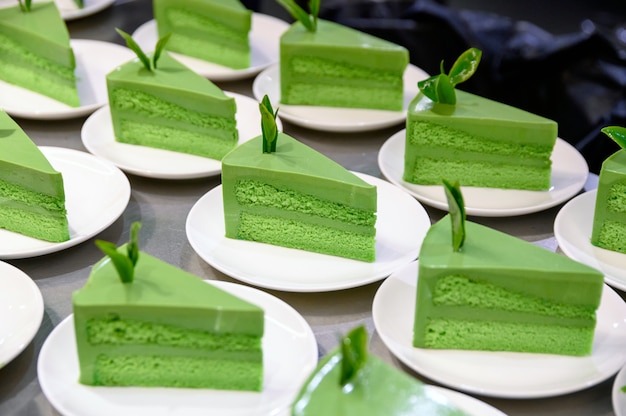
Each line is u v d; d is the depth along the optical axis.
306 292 0.87
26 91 1.12
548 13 1.78
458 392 0.77
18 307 0.81
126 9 1.30
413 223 0.93
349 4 1.41
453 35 1.28
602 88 1.24
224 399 0.76
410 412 0.67
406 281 0.85
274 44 1.22
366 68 1.08
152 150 1.03
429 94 0.98
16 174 0.88
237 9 1.14
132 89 1.01
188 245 0.91
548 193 0.99
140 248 0.90
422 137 0.98
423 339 0.80
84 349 0.75
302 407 0.67
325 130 1.07
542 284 0.79
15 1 1.26
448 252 0.80
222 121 1.00
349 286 0.85
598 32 1.25
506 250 0.81
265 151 0.91
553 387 0.77
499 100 1.28
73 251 0.90
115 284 0.76
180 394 0.76
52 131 1.06
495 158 0.98
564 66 1.26
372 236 0.89
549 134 0.97
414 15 1.30
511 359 0.80
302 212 0.89
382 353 0.81
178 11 1.17
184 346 0.76
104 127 1.05
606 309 0.83
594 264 0.89
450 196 0.79
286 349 0.79
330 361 0.70
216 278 0.87
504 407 0.77
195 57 1.19
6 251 0.87
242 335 0.75
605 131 0.91
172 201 0.97
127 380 0.77
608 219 0.90
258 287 0.86
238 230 0.91
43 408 0.76
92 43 1.18
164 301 0.75
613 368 0.78
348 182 0.87
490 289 0.79
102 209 0.93
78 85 1.12
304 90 1.10
